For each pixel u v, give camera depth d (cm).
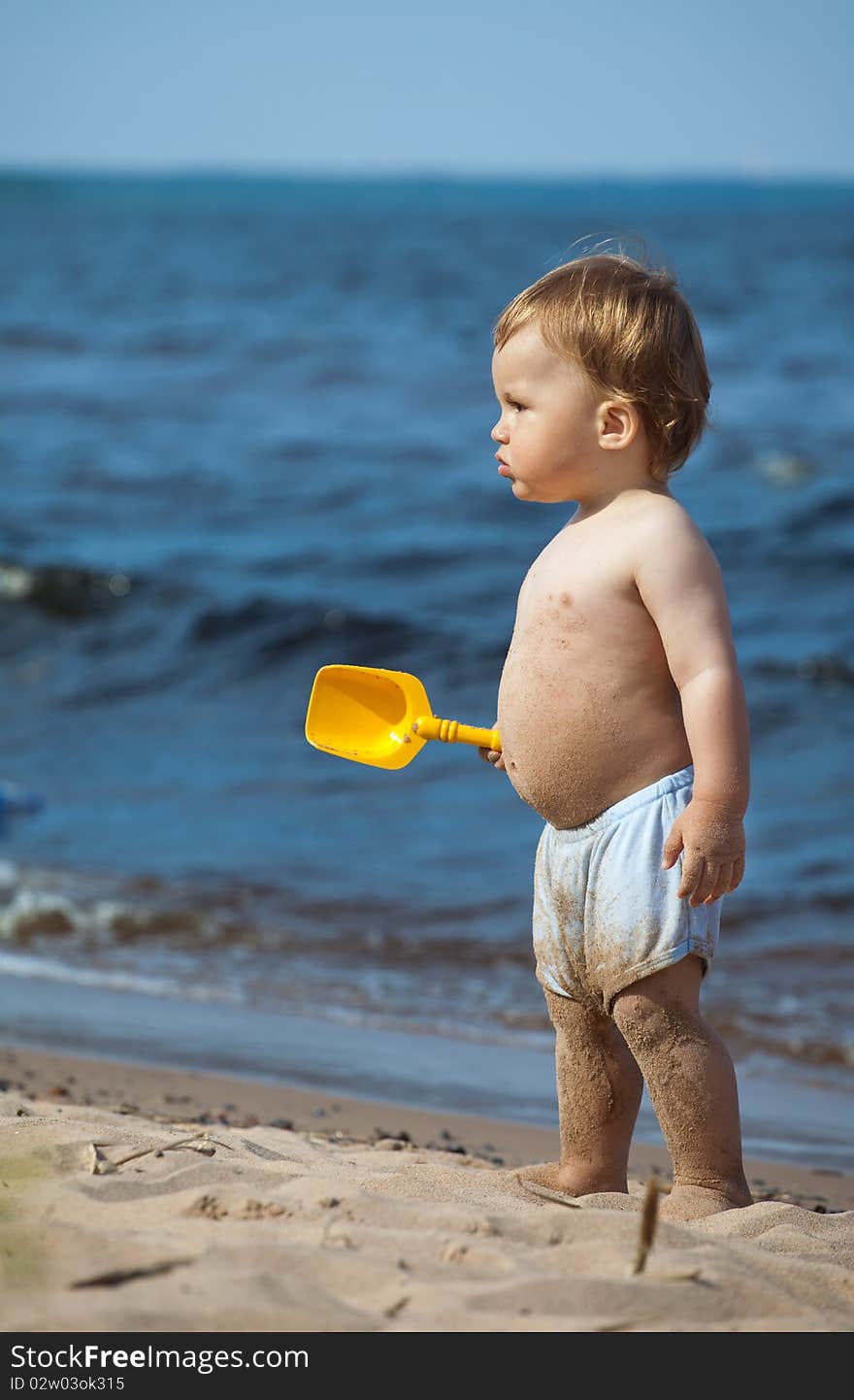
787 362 5009
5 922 1069
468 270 9938
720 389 4438
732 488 3044
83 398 4291
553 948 430
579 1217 364
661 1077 415
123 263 10638
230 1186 377
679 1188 420
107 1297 295
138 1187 382
